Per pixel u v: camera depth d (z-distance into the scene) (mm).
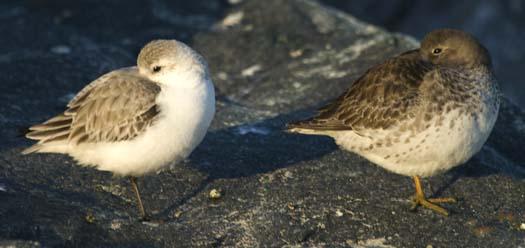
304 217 12039
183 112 11789
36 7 20516
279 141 14336
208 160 13602
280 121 15164
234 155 13797
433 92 11703
